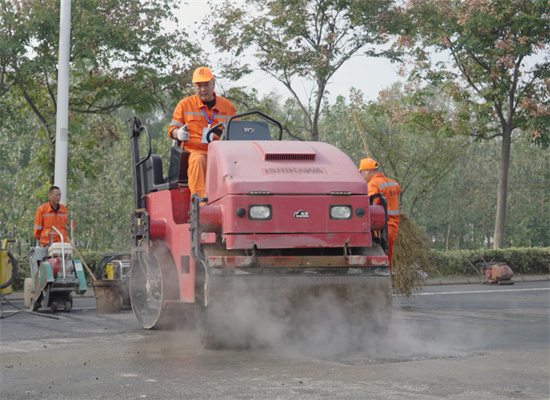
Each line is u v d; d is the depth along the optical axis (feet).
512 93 83.61
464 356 20.48
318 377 17.15
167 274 26.17
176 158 26.71
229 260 20.31
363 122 93.91
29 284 40.01
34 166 91.61
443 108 91.56
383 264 21.25
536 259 78.69
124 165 140.05
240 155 21.71
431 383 16.38
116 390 15.96
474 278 68.90
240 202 20.54
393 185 30.35
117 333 27.48
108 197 135.74
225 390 15.72
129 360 20.26
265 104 84.07
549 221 199.11
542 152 187.62
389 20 72.33
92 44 70.44
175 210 25.94
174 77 73.92
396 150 94.02
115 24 70.95
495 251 74.95
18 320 32.96
